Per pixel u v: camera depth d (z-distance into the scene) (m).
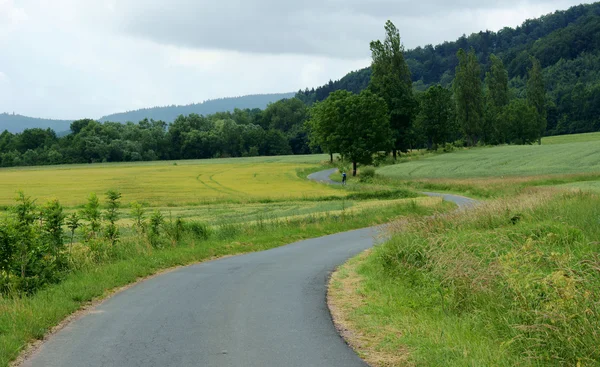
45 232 14.34
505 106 141.25
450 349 6.60
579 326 6.16
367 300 10.55
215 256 18.56
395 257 13.55
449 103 121.31
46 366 6.71
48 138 187.75
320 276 13.95
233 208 46.41
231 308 10.03
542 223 15.76
